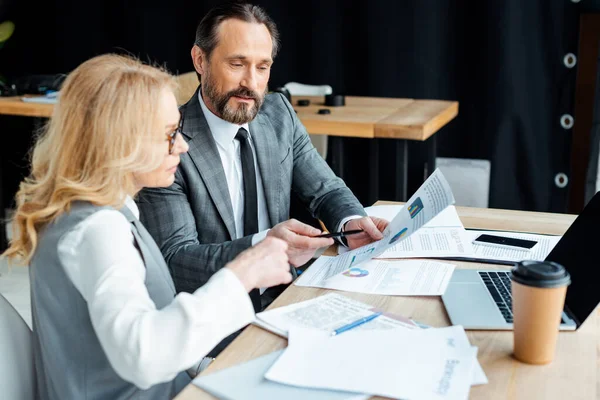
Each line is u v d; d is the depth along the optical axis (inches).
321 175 76.3
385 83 141.5
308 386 38.3
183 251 63.7
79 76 43.9
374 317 46.4
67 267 42.0
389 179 145.7
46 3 154.9
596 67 130.4
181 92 105.5
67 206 43.1
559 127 133.6
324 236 60.1
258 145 72.1
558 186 135.9
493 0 131.0
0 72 158.6
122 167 43.1
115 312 38.7
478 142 138.6
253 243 60.9
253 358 42.0
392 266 56.0
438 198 54.6
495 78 134.3
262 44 67.5
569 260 50.3
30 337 48.2
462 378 38.3
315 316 46.9
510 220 67.3
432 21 135.9
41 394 47.6
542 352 40.9
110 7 152.7
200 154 67.5
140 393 45.8
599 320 46.9
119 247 41.3
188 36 150.7
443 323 46.3
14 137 155.9
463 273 53.9
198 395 38.5
